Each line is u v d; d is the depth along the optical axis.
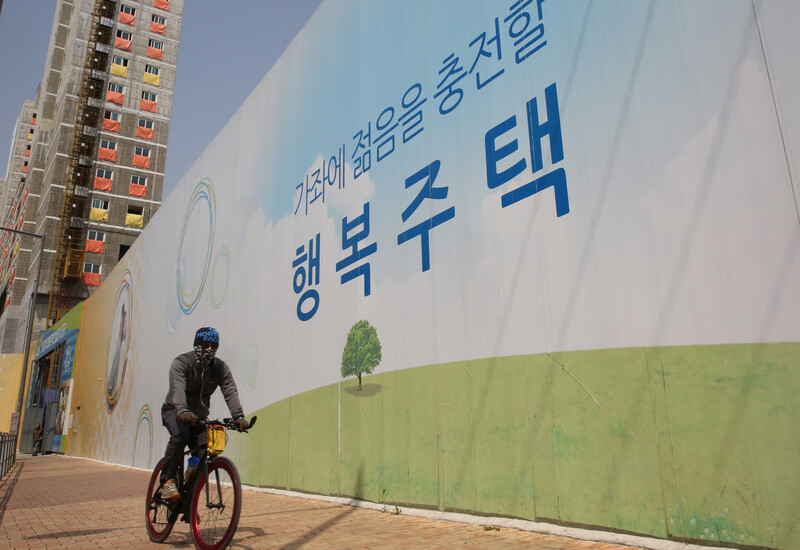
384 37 8.26
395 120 7.70
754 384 3.61
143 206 52.66
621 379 4.40
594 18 5.04
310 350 8.90
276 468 9.39
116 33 55.34
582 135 5.00
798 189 3.51
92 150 51.69
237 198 12.69
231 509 3.84
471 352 5.87
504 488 5.27
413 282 6.86
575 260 4.90
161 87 56.31
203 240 14.31
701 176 4.05
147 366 17.25
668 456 4.02
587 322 4.72
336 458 7.83
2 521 6.52
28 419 33.31
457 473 5.82
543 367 5.05
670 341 4.11
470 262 6.05
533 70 5.62
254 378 10.60
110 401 21.14
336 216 8.78
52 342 34.00
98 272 49.34
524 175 5.54
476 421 5.69
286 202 10.50
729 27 4.00
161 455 15.08
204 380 4.50
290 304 9.75
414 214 7.02
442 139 6.75
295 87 10.79
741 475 3.61
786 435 3.42
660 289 4.21
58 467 19.08
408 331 6.82
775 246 3.59
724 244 3.86
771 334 3.56
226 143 13.75
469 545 4.42
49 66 63.41
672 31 4.37
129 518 6.47
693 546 3.78
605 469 4.42
